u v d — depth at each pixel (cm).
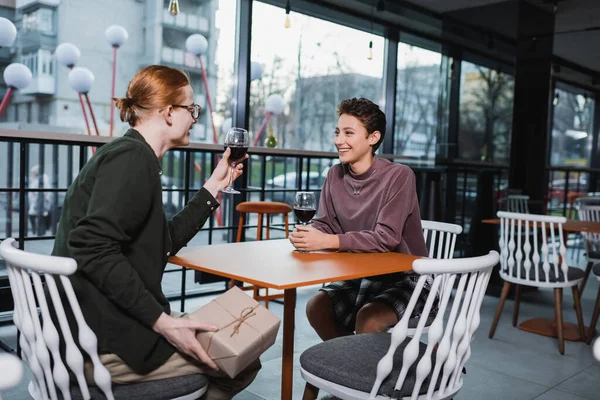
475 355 310
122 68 485
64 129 464
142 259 135
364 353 152
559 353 318
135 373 131
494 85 484
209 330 125
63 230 134
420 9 526
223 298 137
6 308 297
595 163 859
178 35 481
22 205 271
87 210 127
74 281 128
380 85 614
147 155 134
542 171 493
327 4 512
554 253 321
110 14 468
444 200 514
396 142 623
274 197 538
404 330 132
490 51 484
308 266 155
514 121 474
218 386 143
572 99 834
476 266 136
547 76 489
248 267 151
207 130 496
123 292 123
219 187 179
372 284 206
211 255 169
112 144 134
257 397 240
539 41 481
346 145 198
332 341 161
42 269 114
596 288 505
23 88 426
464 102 504
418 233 206
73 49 450
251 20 458
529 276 328
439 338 134
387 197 196
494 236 480
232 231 454
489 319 387
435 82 624
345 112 199
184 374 136
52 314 131
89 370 128
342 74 570
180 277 469
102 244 122
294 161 547
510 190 480
